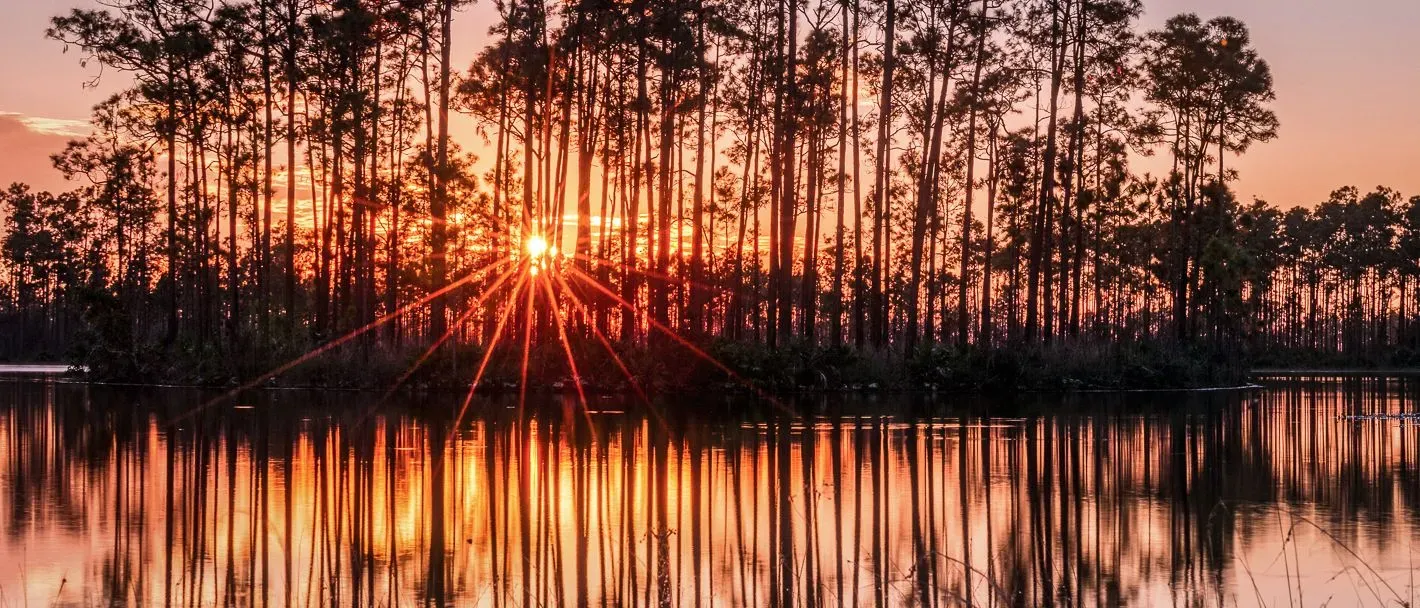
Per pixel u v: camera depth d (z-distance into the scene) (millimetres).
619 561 12289
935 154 46156
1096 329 59344
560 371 39906
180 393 38688
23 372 63562
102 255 64875
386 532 13672
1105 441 23703
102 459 19859
